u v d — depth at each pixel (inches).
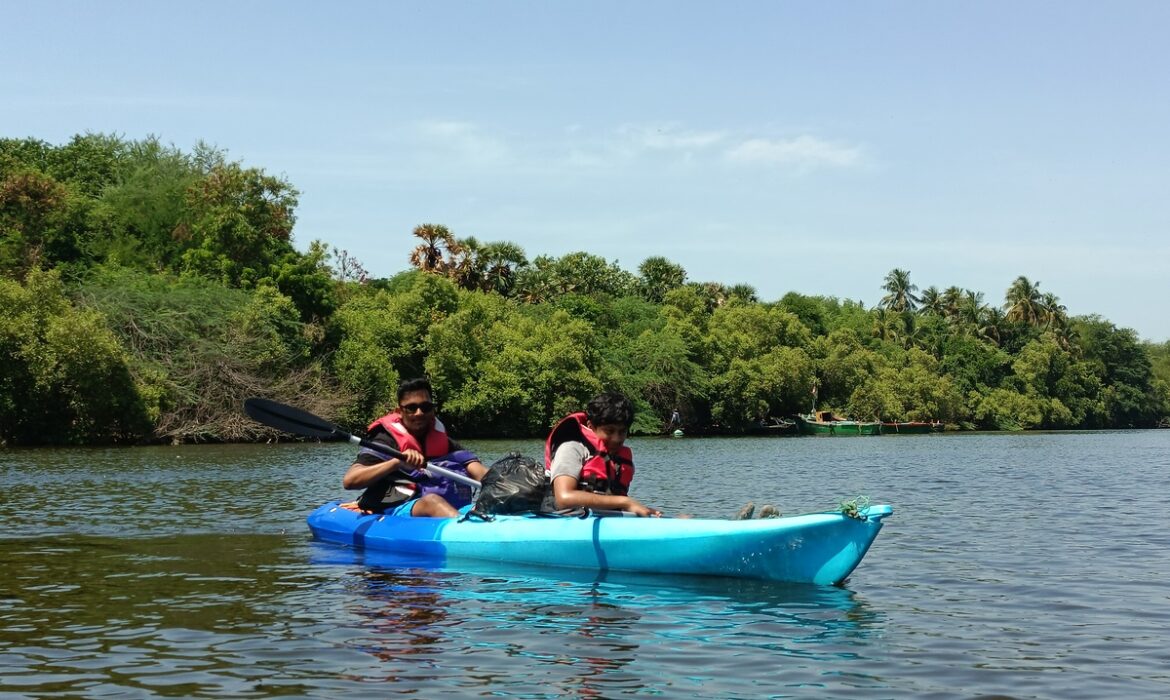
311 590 261.3
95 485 633.0
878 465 967.6
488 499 322.7
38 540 362.9
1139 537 385.4
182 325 1449.3
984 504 531.2
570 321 2073.1
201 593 257.0
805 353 2699.3
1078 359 3703.3
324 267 1987.0
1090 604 250.5
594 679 179.2
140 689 172.2
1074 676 184.5
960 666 190.4
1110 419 3703.3
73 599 249.9
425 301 1888.5
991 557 330.6
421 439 350.6
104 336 1280.8
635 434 2185.0
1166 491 623.8
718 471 854.5
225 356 1439.5
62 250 1660.9
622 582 271.4
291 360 1539.1
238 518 436.1
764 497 568.4
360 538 346.0
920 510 497.7
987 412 3144.7
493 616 229.5
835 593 260.2
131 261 1766.7
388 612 233.6
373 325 1761.8
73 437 1288.1
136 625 220.2
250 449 1195.9
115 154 2190.0
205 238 1724.9
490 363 1851.6
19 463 881.5
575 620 225.6
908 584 276.5
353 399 1576.0
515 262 2691.9
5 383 1243.8
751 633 214.7
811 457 1162.6
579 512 298.4
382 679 178.5
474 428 1863.9
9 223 1632.6
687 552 277.4
